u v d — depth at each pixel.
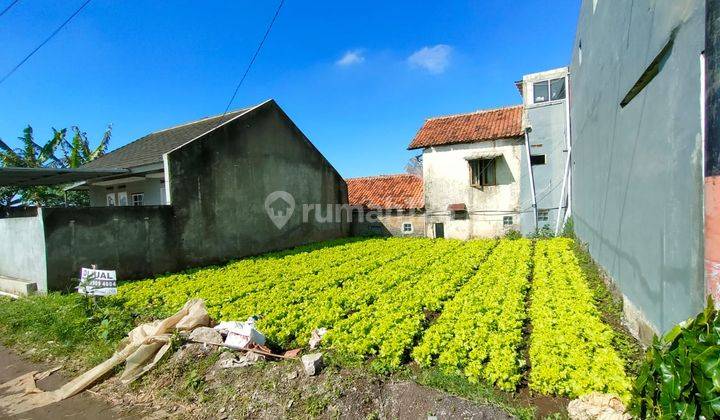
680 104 4.24
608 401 3.82
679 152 4.29
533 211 18.14
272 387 4.83
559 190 17.95
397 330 6.09
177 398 4.95
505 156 18.81
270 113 16.45
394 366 5.16
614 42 7.30
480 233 19.42
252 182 15.41
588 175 11.13
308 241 18.73
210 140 13.62
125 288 9.97
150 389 5.21
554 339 5.41
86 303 7.76
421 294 8.27
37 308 8.09
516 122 19.23
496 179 19.06
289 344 6.32
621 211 7.09
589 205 11.06
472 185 19.38
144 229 11.63
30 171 10.58
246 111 15.44
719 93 3.17
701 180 3.78
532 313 6.80
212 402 4.80
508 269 10.36
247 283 10.45
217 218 13.84
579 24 12.22
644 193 5.65
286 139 17.36
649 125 5.39
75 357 6.31
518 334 5.97
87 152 22.94
